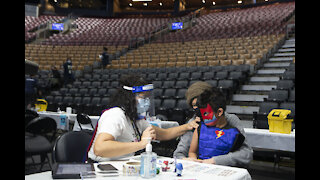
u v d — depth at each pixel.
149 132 1.49
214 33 14.54
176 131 1.98
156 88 7.23
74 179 1.21
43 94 8.81
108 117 1.53
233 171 1.42
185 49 11.87
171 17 23.72
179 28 18.72
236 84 7.25
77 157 1.79
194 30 16.45
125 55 12.66
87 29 19.12
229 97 6.75
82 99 7.46
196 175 1.33
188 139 2.00
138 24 20.83
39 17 20.23
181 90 6.79
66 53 13.29
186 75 8.23
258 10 18.69
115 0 24.81
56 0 22.19
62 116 4.74
